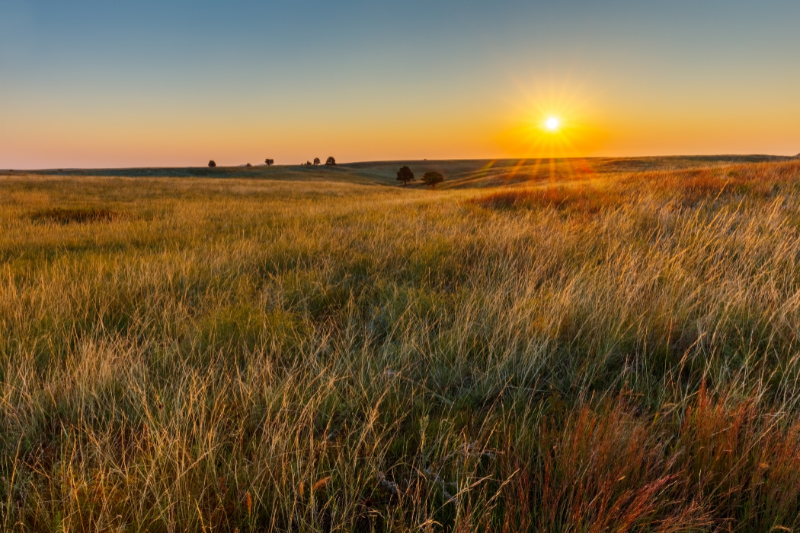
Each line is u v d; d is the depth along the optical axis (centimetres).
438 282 482
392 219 1000
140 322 360
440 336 317
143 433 207
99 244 812
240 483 183
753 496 162
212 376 260
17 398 247
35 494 181
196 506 164
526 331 299
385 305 402
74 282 471
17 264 603
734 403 212
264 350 302
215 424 215
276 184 4238
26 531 170
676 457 179
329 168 13700
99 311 389
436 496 183
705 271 430
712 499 172
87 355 283
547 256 511
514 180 6781
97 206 1902
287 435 203
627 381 248
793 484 161
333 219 1102
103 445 211
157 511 170
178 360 295
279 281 478
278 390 238
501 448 204
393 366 282
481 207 1127
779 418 200
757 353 274
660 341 287
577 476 171
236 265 561
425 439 212
